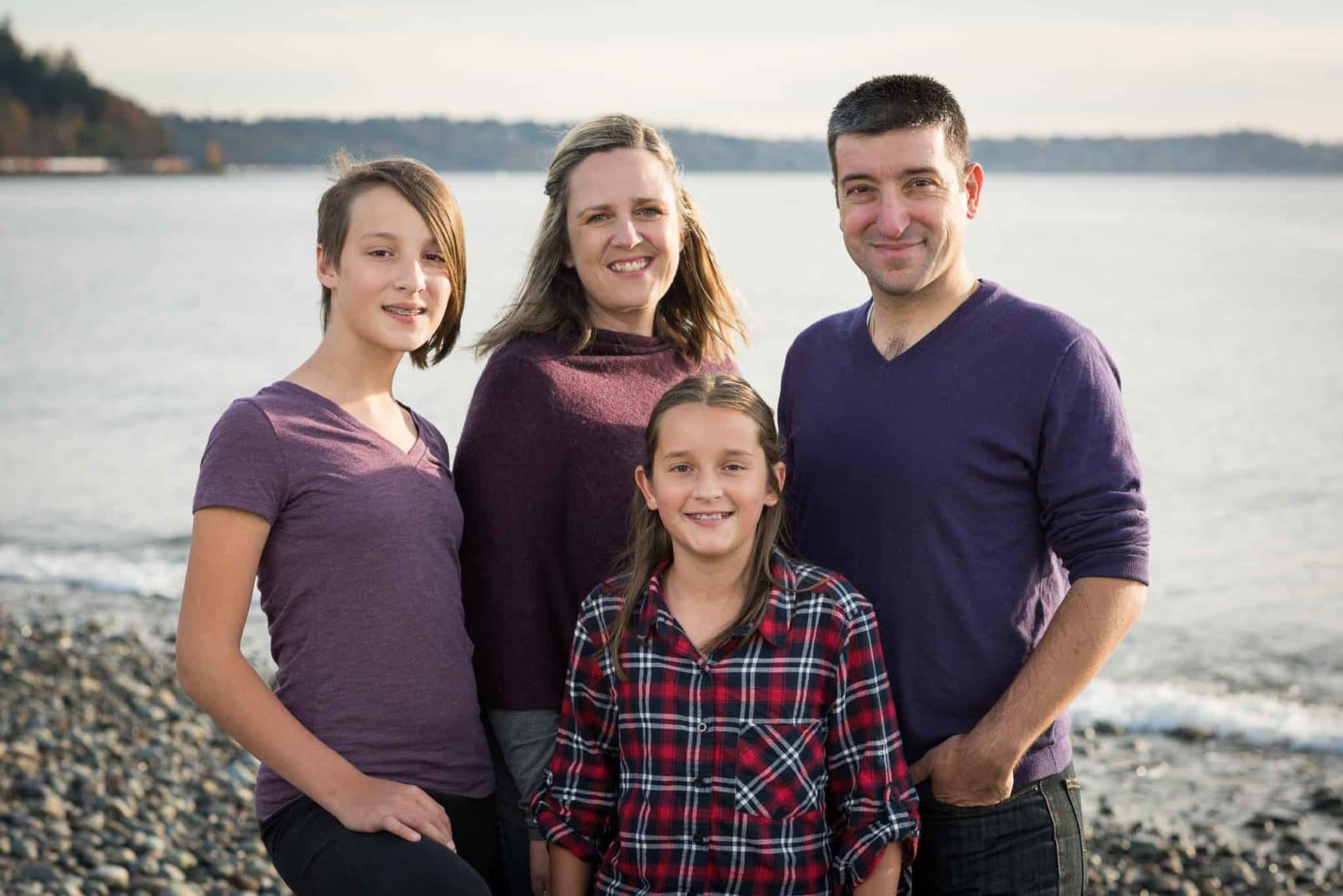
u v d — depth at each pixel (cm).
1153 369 2572
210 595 287
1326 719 930
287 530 298
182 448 1977
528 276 357
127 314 3672
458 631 316
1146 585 302
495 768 352
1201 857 700
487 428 339
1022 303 320
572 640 339
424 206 316
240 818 715
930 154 312
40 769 758
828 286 3847
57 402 2331
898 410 318
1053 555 325
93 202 13075
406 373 2331
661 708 303
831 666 303
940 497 312
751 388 314
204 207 11925
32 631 1117
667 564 318
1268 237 6744
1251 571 1325
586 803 315
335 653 299
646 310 364
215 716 287
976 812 312
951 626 313
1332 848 719
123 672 1003
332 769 288
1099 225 8075
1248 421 2064
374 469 306
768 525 313
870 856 294
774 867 295
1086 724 931
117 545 1461
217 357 2908
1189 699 971
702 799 299
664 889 299
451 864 283
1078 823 325
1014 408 310
